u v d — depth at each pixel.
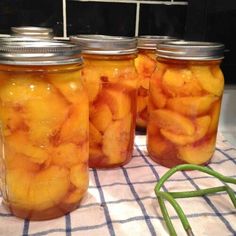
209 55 0.43
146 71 0.57
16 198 0.34
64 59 0.31
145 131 0.63
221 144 0.57
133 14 0.62
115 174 0.46
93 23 0.62
